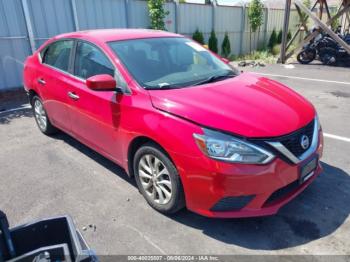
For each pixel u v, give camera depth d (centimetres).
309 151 271
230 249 253
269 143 243
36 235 164
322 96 714
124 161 325
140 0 1092
